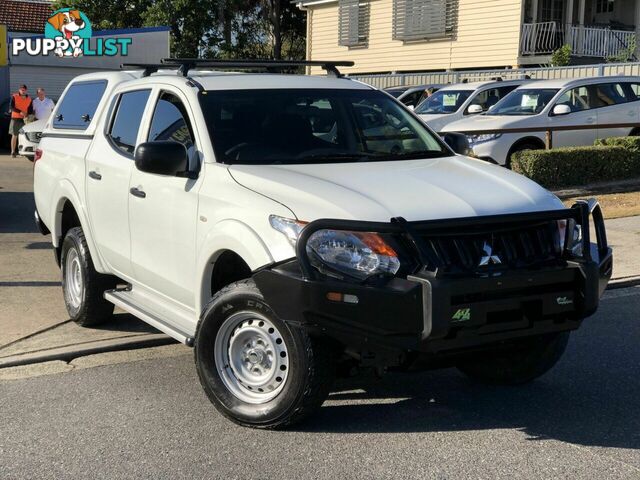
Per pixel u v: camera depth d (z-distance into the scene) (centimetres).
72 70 3130
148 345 640
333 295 411
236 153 517
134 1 4191
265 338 456
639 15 2728
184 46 4209
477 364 550
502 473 415
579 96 1524
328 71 643
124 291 623
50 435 465
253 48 4734
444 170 513
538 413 499
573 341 647
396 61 3075
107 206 612
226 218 472
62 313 721
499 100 1652
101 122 662
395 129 581
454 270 420
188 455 436
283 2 4619
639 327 684
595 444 452
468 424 481
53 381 557
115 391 536
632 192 1352
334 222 416
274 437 458
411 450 443
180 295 532
